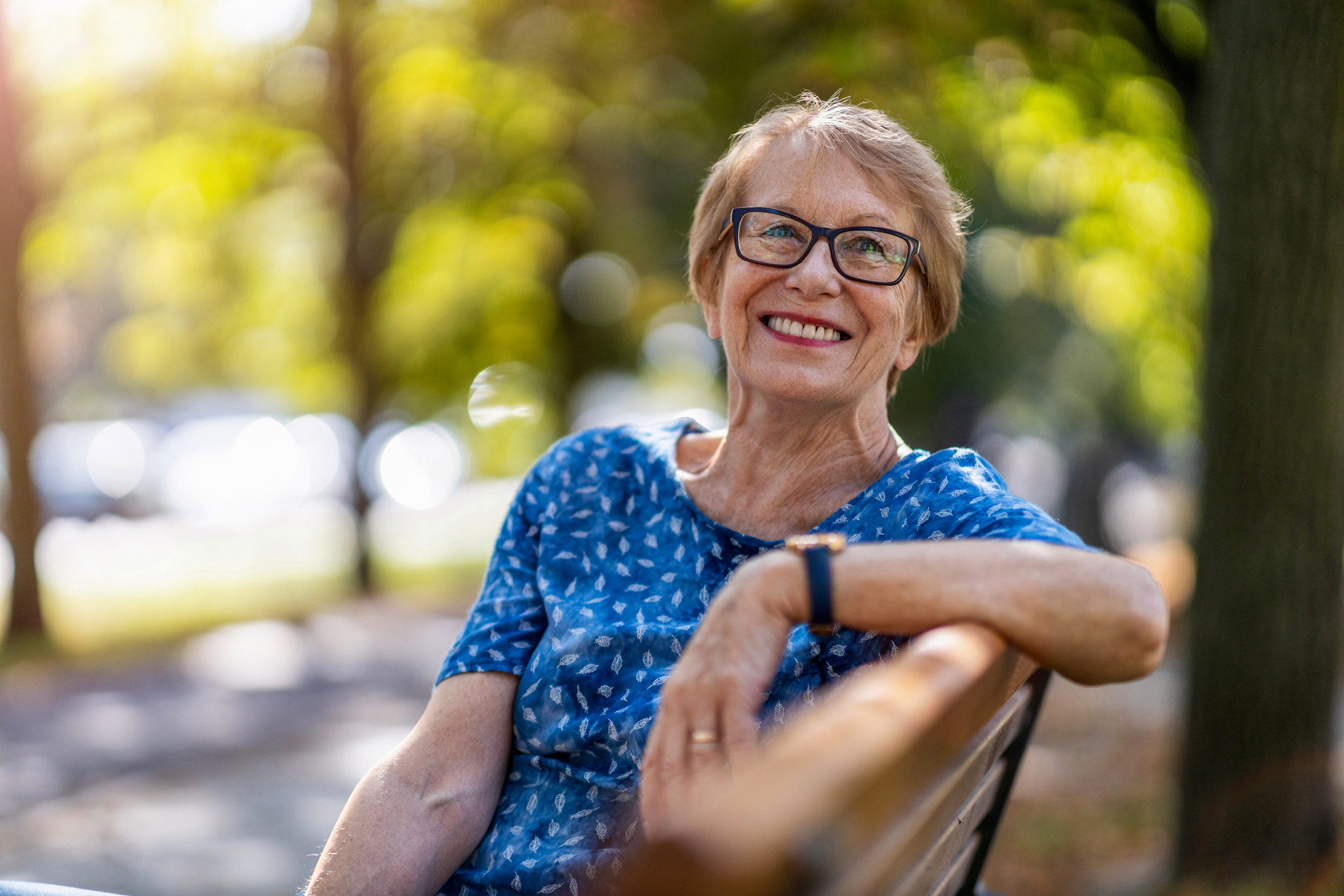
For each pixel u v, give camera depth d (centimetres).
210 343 1586
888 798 64
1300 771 388
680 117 864
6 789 650
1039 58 550
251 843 552
